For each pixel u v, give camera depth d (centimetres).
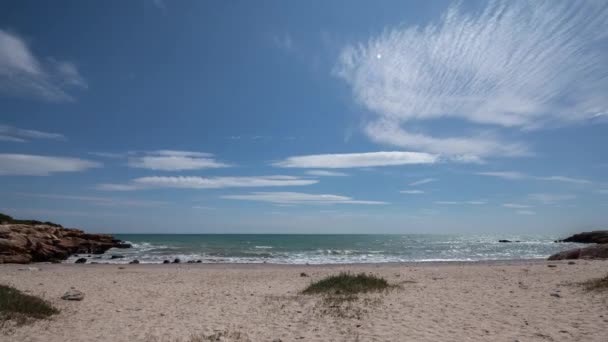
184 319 1059
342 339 828
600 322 899
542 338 794
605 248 3173
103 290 1588
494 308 1121
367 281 1587
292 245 7588
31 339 845
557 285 1516
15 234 3625
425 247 7119
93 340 848
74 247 4816
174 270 2511
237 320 1035
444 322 962
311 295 1387
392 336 842
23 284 1733
